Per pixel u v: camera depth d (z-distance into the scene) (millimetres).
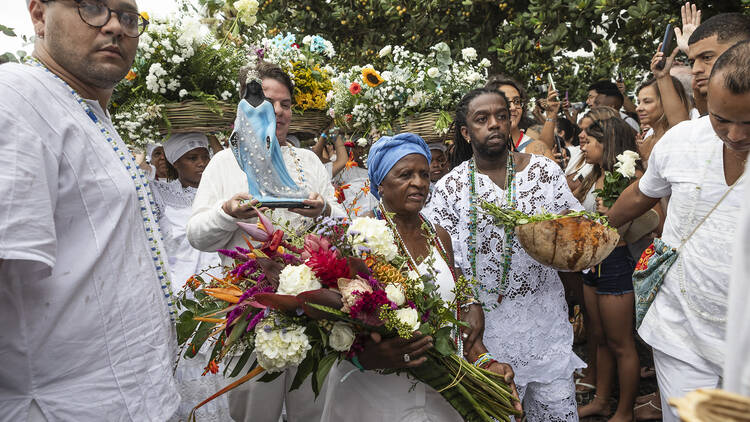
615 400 3936
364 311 1697
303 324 1834
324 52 4301
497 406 2037
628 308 3428
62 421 1530
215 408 2977
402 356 1820
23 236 1371
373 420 2008
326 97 3910
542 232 2336
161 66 3342
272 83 2824
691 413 727
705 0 5223
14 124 1422
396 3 7207
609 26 5930
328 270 1791
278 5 8250
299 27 8297
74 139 1592
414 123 4109
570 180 4656
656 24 5480
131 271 1698
